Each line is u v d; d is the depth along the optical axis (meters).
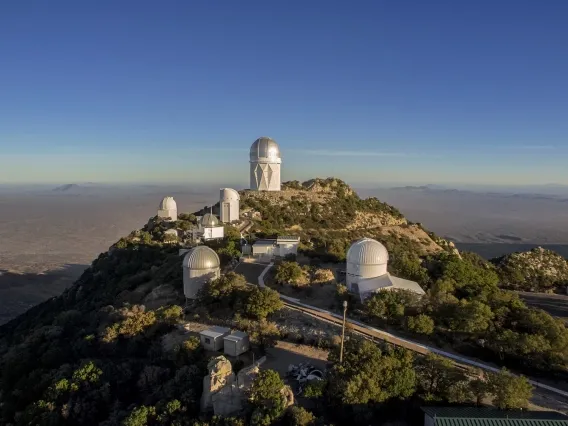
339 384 39.66
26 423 45.84
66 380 49.81
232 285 65.94
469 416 36.22
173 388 44.72
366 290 64.31
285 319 59.00
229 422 37.59
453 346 53.72
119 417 43.09
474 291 71.06
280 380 40.59
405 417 39.94
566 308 99.19
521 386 39.19
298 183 173.50
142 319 61.41
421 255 121.31
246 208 140.88
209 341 52.44
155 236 124.69
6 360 68.56
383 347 46.28
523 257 144.38
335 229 143.62
